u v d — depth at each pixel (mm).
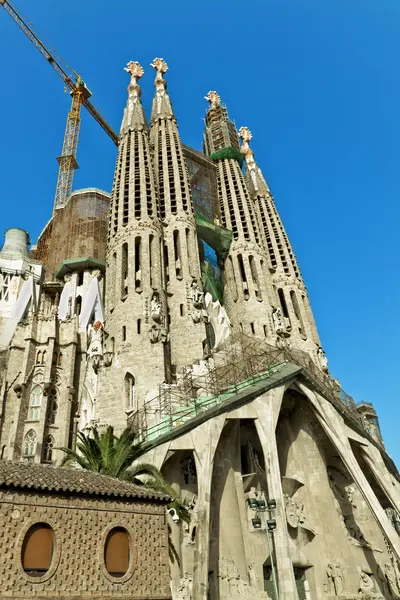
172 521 35312
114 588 19781
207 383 44469
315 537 43438
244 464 45625
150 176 66500
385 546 46688
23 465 22859
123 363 49125
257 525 32969
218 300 68875
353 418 50406
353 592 40469
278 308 71062
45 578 18531
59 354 58406
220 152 89250
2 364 57281
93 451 31516
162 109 82188
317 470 46688
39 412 53062
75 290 70562
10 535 18625
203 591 30375
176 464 38875
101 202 79875
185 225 65688
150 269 57156
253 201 88688
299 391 47531
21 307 67438
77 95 115000
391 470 54688
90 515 20781
